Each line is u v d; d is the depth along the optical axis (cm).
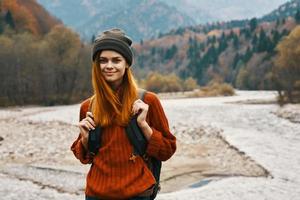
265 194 1188
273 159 1833
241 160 1848
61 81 8094
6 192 1134
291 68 6962
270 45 16775
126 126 312
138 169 315
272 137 2623
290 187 1287
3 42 7750
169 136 328
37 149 2125
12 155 1947
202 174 1562
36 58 7788
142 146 314
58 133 2833
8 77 7469
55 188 1245
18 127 3181
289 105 5647
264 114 4469
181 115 4450
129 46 322
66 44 8412
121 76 317
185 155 2020
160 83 13150
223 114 4534
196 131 2948
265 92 11931
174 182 1444
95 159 319
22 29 11931
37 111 5609
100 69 317
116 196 311
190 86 14475
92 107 322
